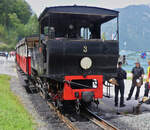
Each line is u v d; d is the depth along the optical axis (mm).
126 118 6691
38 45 8094
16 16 98438
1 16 99625
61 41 6293
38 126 5785
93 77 6684
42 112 7273
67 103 8172
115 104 8320
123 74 8109
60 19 6824
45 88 8023
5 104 7359
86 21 7246
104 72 6812
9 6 104125
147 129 5766
